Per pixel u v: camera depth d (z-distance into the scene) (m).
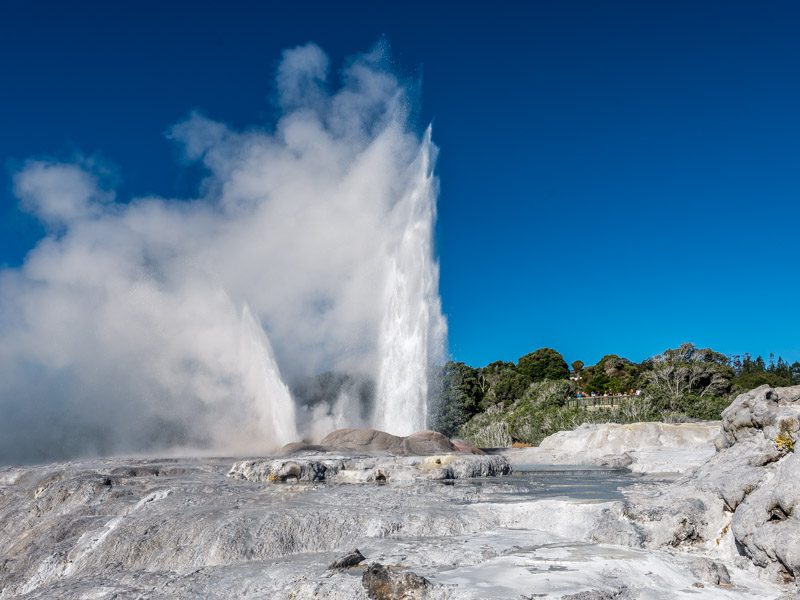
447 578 7.77
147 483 14.99
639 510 9.99
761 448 9.77
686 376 59.38
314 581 7.97
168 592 8.59
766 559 7.91
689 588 7.54
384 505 11.73
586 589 7.21
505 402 67.94
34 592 9.62
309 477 15.24
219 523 10.54
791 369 99.06
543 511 10.84
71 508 13.69
